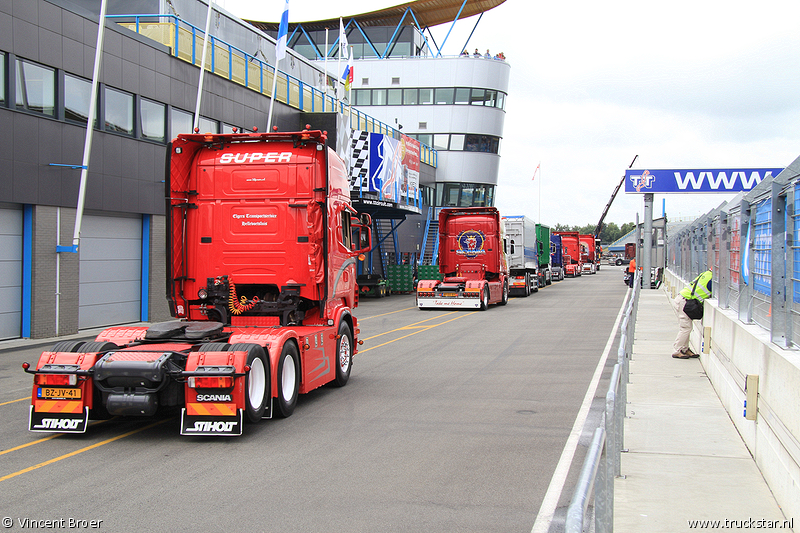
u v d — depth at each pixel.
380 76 55.62
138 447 7.45
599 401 9.72
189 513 5.34
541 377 11.71
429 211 50.50
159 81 21.17
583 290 41.38
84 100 18.28
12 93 15.94
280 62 33.47
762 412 6.42
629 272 42.22
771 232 6.69
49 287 17.16
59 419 7.73
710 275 12.88
